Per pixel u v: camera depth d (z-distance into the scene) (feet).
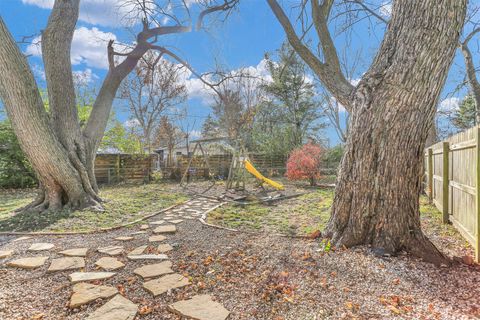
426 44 8.56
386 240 9.36
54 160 17.33
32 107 16.07
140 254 10.09
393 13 9.49
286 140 51.67
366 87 9.80
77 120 20.17
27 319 5.98
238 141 30.71
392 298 6.72
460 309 6.25
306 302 6.60
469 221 11.10
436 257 8.86
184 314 6.17
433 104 9.08
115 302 6.68
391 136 9.23
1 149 31.42
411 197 9.45
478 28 24.86
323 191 28.89
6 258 9.70
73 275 8.17
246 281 7.70
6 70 15.02
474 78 26.73
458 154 12.75
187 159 42.86
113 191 28.96
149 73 42.86
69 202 18.56
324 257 9.02
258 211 19.62
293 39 14.52
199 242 11.51
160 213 18.54
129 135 51.60
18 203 22.38
